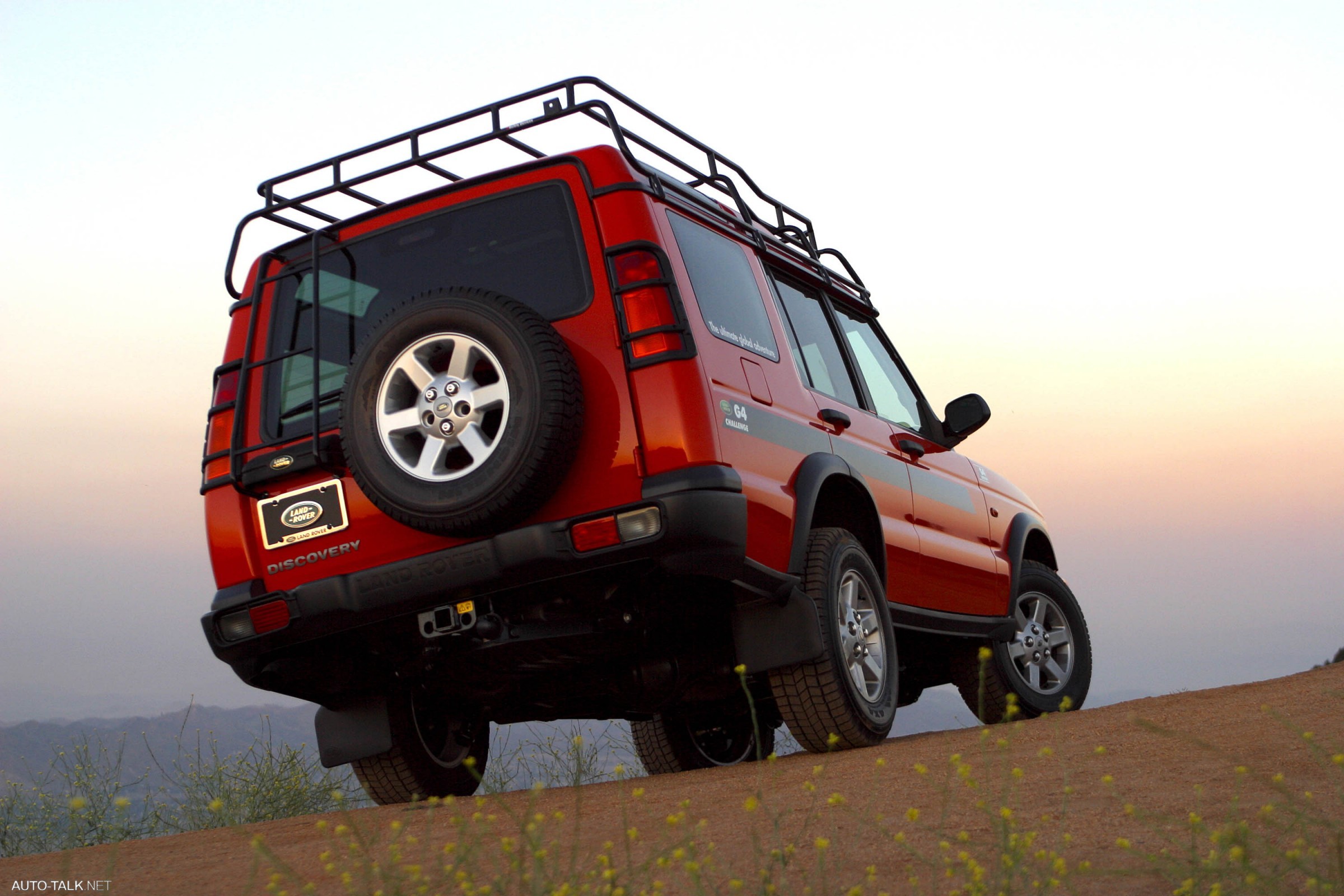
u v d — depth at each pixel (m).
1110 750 3.83
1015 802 3.09
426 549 4.19
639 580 4.21
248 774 6.28
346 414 4.08
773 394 4.75
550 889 2.36
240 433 4.59
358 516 4.32
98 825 5.55
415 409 4.00
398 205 4.68
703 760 6.79
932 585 5.98
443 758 5.25
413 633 4.48
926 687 7.15
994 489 7.17
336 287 4.71
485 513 3.91
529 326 3.94
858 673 4.87
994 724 6.96
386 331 4.06
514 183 4.51
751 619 4.52
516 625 4.32
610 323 4.17
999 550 6.97
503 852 2.53
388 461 4.01
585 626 4.30
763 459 4.44
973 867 2.20
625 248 4.22
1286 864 2.26
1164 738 3.96
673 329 4.13
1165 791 3.08
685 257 4.50
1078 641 7.66
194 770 6.16
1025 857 2.42
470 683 4.93
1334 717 4.03
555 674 4.98
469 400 3.95
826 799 3.43
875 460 5.59
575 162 4.42
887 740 5.36
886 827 2.95
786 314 5.36
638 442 4.05
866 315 6.60
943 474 6.47
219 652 4.46
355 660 4.72
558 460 3.92
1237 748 3.62
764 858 2.68
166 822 5.92
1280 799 2.85
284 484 4.46
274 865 3.26
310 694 4.82
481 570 4.05
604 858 2.44
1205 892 2.18
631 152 4.49
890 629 5.17
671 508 3.95
